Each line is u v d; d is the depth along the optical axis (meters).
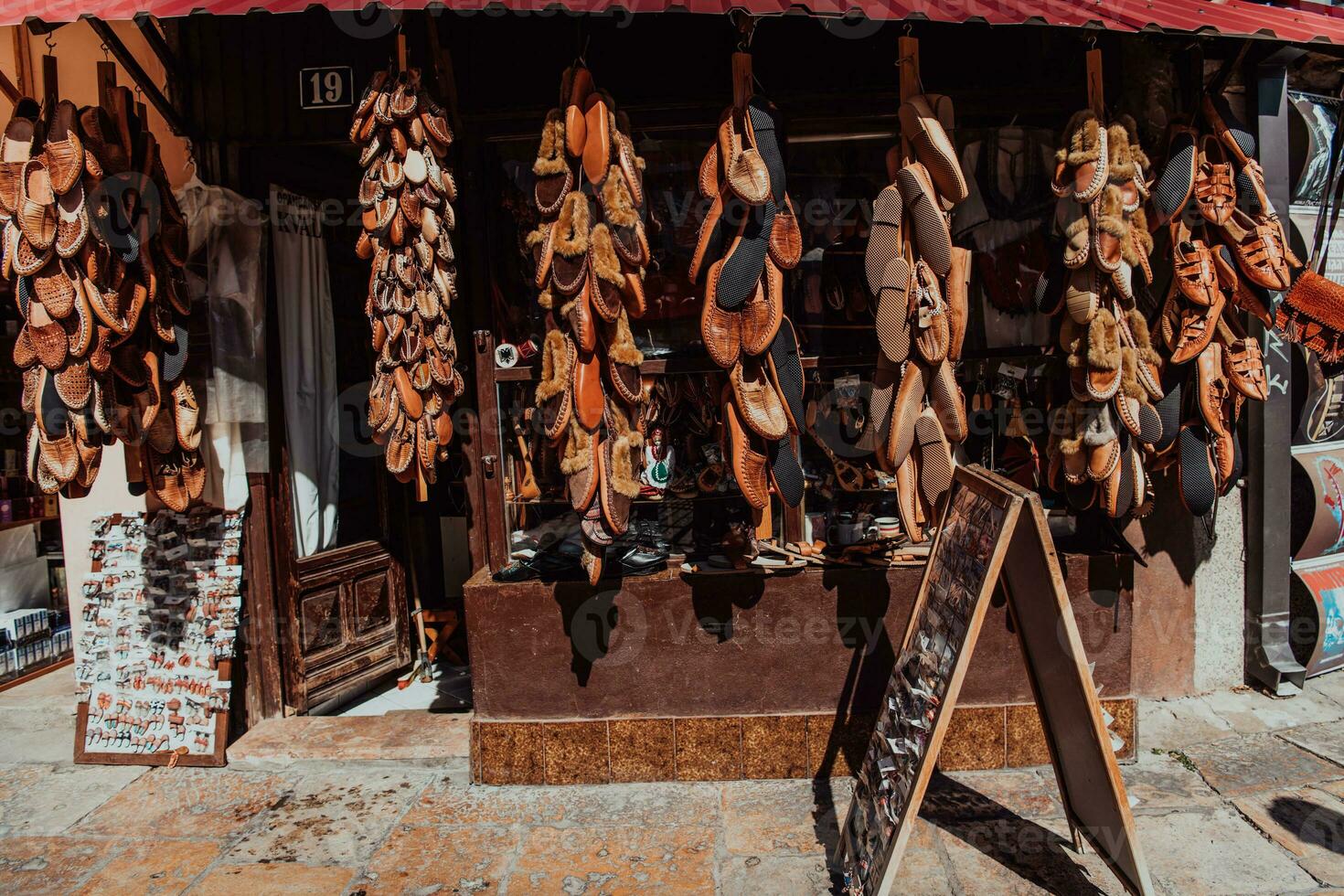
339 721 3.54
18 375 4.51
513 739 3.09
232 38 3.30
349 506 4.00
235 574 3.36
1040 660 2.48
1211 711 3.53
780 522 3.47
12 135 2.63
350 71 3.28
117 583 3.39
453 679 4.17
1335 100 3.84
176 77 3.29
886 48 3.08
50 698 3.98
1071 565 3.11
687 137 3.26
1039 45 3.11
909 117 2.54
